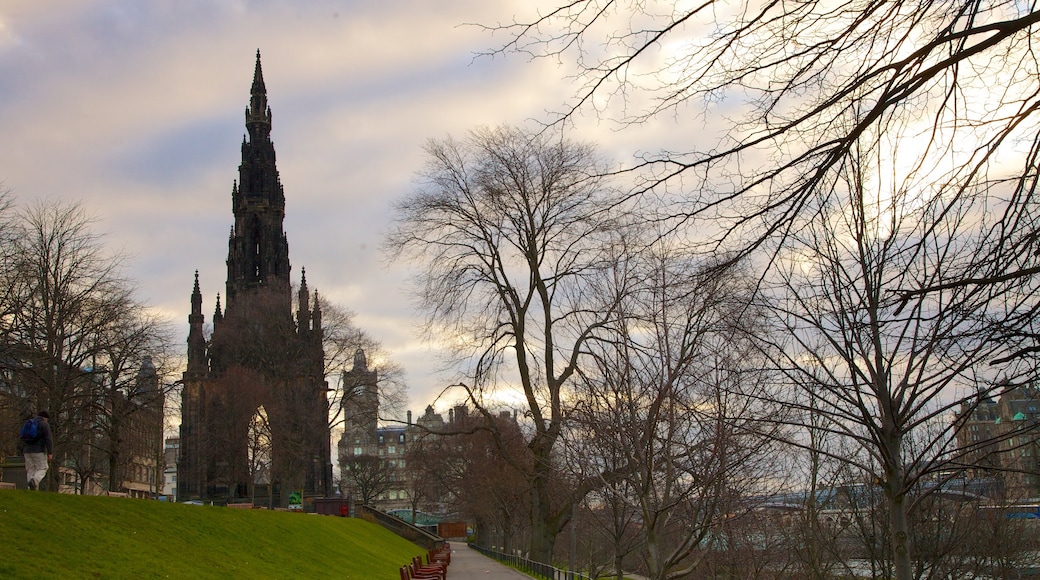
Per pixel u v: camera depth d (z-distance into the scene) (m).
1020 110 9.24
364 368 87.69
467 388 42.66
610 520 34.72
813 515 31.25
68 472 83.50
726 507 22.47
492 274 43.62
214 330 115.50
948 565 32.47
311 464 107.94
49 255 55.72
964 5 8.85
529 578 48.97
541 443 38.34
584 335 29.44
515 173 40.91
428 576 36.91
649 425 21.56
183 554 30.25
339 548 50.28
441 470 97.44
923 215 10.09
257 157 132.50
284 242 129.88
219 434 97.94
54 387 52.66
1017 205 9.42
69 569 23.52
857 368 16.56
